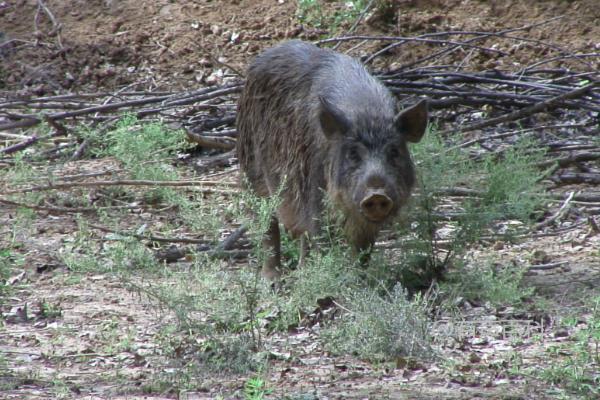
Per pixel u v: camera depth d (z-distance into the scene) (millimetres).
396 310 9758
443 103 18969
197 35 25328
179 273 10664
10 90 24469
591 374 9016
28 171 17000
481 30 24031
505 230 13789
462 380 8938
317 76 12078
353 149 10969
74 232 14914
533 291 11664
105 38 25656
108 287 12352
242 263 13281
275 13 25719
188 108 20219
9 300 11914
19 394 8719
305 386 8859
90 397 8648
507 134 17547
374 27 24703
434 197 12156
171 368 9383
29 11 26922
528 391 8656
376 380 9008
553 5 24344
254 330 10312
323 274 10648
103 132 19453
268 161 12719
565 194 15852
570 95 18109
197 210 12219
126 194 16656
